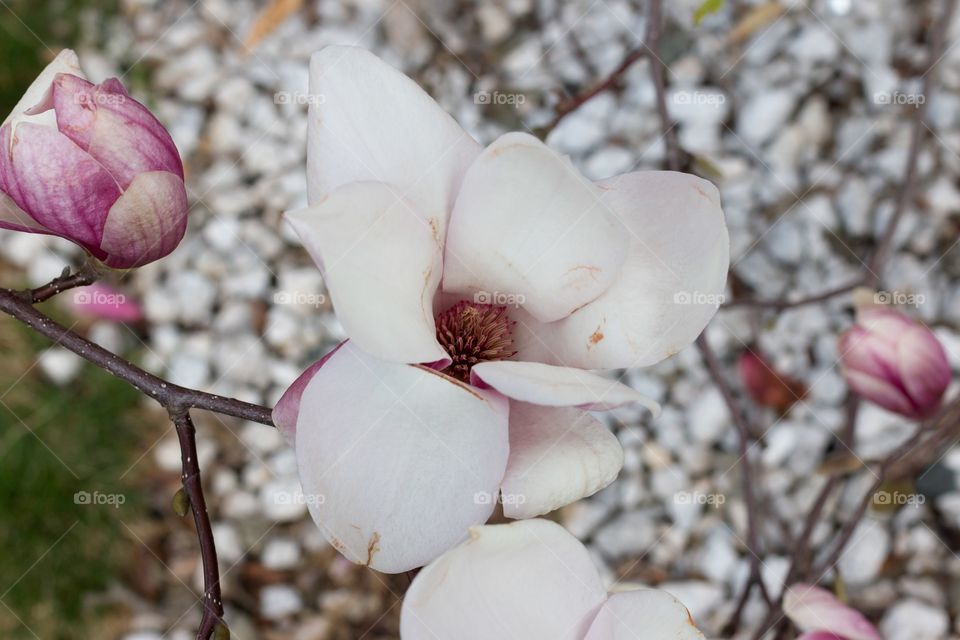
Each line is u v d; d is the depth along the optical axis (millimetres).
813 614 787
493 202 637
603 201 638
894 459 828
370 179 637
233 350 1356
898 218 961
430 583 588
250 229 1414
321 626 1231
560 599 606
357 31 1478
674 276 640
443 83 1440
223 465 1307
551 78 1450
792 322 1318
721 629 1160
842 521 1236
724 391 919
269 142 1462
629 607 612
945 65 1439
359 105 638
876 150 1422
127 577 1240
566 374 618
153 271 1386
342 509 607
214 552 680
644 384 1326
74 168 654
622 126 1425
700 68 1460
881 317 832
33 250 1334
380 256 616
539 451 626
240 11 1512
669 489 1282
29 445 1242
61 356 1291
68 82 654
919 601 1186
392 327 608
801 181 1411
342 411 612
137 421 1304
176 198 672
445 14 1479
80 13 1463
